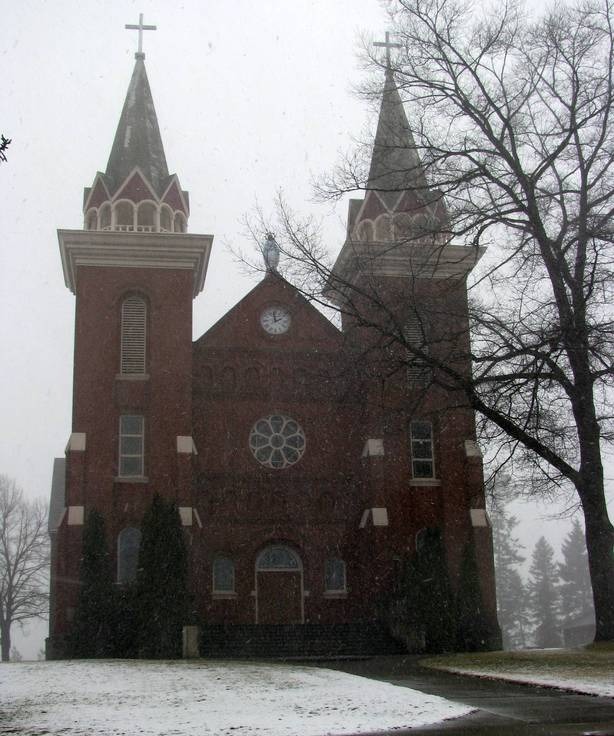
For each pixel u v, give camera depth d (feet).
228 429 143.84
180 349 139.44
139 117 153.58
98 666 83.35
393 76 104.68
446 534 137.80
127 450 135.33
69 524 128.47
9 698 59.00
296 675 71.77
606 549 92.58
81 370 136.87
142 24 162.30
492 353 94.12
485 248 121.49
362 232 146.30
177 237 142.00
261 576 139.74
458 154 100.01
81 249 140.67
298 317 150.00
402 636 123.65
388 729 44.01
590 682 62.44
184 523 129.59
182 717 49.01
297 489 143.23
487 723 45.52
